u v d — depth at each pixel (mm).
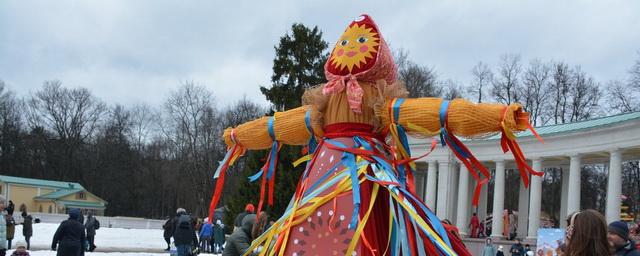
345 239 3752
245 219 7039
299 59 25859
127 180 70000
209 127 60969
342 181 3879
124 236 33250
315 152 4254
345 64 4133
